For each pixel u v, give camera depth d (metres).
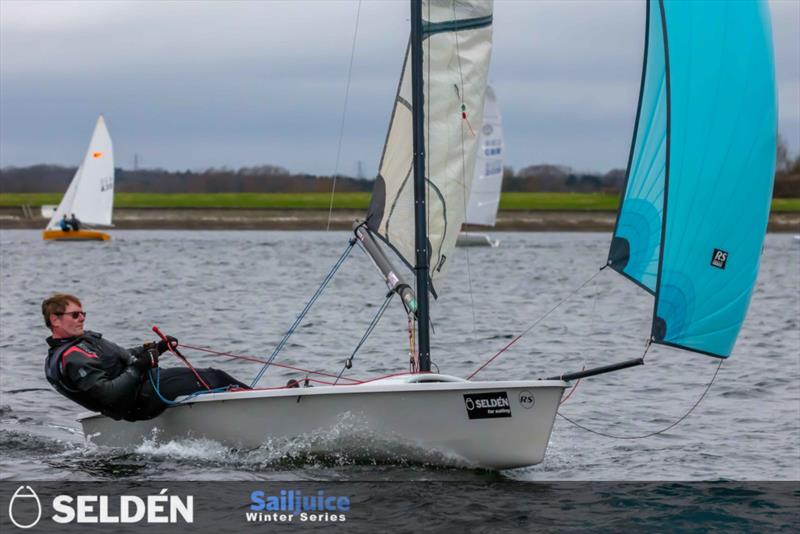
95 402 27.48
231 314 70.00
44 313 27.67
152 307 74.50
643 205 26.75
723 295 26.25
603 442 32.47
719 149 25.98
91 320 65.94
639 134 26.89
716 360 49.66
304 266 129.12
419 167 28.33
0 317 66.25
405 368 46.31
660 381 43.69
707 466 29.17
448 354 52.25
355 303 79.00
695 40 26.19
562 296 88.56
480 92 28.88
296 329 61.19
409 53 28.66
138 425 29.17
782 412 37.25
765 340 57.91
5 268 119.44
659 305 26.23
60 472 27.22
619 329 63.56
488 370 47.53
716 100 26.02
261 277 108.25
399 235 29.02
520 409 26.33
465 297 86.94
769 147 25.97
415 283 28.73
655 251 26.56
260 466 27.56
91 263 130.62
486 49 28.81
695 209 26.08
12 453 29.50
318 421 27.06
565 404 38.59
